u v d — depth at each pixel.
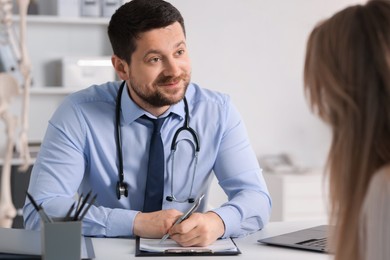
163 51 2.26
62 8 4.37
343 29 1.24
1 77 3.82
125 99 2.42
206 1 4.89
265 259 1.97
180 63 2.29
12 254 1.84
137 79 2.29
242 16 4.96
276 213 4.82
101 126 2.44
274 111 5.09
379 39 1.20
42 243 1.78
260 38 5.02
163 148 2.43
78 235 1.77
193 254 2.01
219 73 4.96
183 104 2.48
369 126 1.21
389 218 1.16
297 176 4.78
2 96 3.84
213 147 2.51
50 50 4.52
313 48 1.29
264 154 5.11
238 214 2.27
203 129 2.51
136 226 2.19
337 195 1.24
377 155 1.22
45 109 4.52
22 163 3.99
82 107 2.46
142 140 2.44
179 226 2.08
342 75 1.23
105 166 2.45
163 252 2.01
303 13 5.07
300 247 2.08
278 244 2.12
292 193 4.77
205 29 4.91
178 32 2.27
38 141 4.46
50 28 4.50
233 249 2.05
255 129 5.08
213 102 2.54
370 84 1.21
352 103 1.22
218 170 2.54
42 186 2.35
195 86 2.58
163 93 2.29
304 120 5.15
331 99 1.25
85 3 4.41
